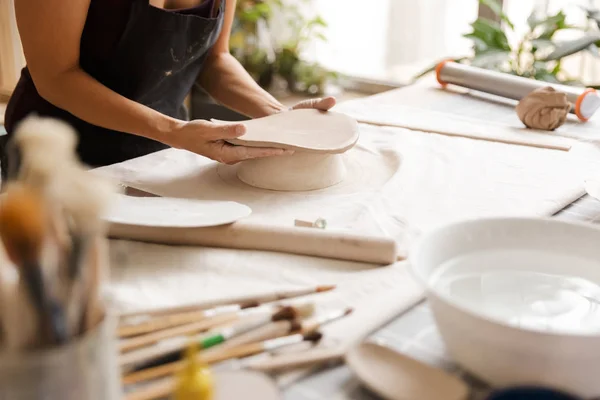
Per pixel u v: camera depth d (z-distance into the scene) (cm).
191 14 142
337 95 291
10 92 270
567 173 119
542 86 161
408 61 287
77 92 120
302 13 297
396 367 57
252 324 63
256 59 279
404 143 134
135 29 131
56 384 40
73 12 116
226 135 108
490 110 165
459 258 69
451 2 269
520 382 54
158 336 60
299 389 57
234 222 86
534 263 70
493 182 114
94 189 38
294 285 76
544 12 241
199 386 46
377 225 94
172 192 106
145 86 141
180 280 77
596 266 68
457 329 55
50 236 38
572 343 50
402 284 76
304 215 98
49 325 39
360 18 292
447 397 53
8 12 259
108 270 77
